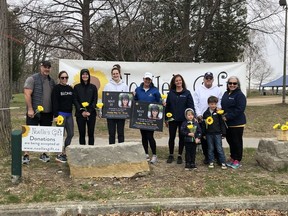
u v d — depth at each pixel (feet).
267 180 21.15
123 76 39.47
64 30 55.06
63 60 38.50
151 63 39.65
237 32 72.59
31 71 161.99
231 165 24.27
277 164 23.13
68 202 17.46
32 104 24.02
